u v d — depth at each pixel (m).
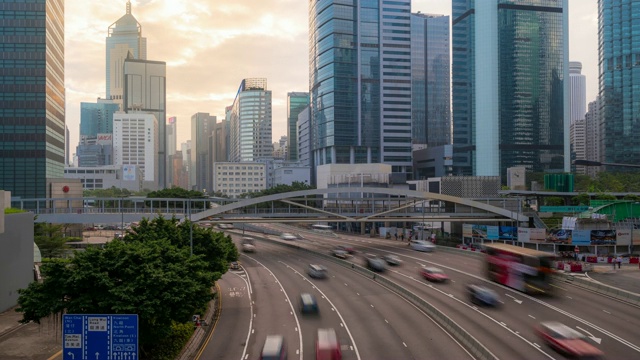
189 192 160.75
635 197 136.25
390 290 64.62
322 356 35.12
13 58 129.38
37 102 129.62
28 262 57.94
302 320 49.69
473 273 74.75
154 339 35.88
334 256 98.94
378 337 42.97
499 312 50.06
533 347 38.59
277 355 35.03
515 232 104.88
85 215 101.44
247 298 61.72
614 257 85.62
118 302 32.97
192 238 59.00
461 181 152.75
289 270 84.69
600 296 57.47
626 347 38.25
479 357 37.16
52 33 138.75
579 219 96.06
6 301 52.34
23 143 129.12
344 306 55.69
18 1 129.62
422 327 46.22
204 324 47.09
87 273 33.44
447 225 133.62
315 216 110.31
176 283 35.97
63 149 156.62
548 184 144.38
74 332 26.33
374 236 147.25
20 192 128.50
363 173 193.12
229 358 38.47
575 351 35.41
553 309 51.03
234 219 103.00
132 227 60.12
